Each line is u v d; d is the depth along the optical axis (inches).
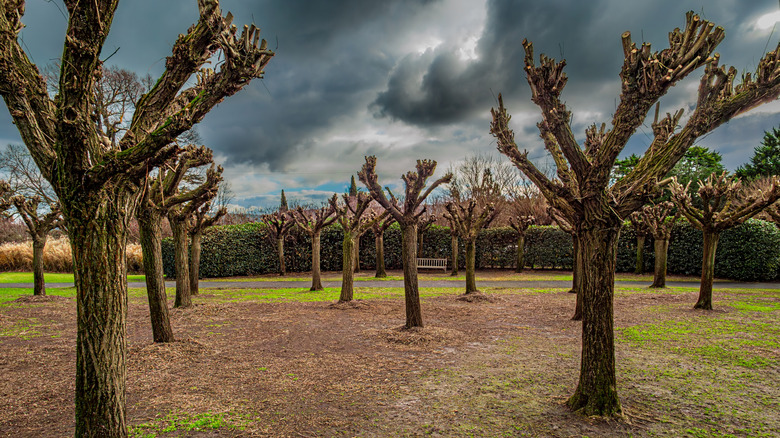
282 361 238.2
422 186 311.4
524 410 165.5
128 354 247.8
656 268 571.2
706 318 343.9
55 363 237.9
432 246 1082.1
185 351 255.1
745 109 168.2
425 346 267.9
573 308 414.0
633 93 148.2
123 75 863.7
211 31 114.9
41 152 114.3
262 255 973.8
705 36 136.7
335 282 746.2
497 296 498.6
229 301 485.1
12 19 125.5
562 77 161.3
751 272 695.7
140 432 148.9
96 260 109.8
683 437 141.7
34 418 162.4
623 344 263.4
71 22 103.0
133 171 114.0
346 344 277.1
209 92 114.3
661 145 188.4
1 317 387.9
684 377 202.4
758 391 183.6
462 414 162.6
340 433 147.5
